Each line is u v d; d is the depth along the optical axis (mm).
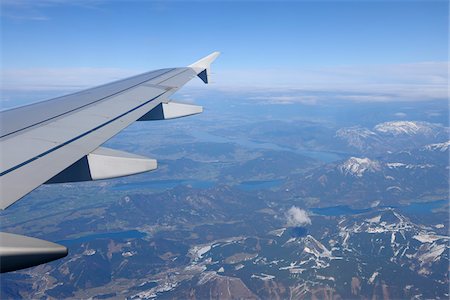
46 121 15773
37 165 10820
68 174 12445
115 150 13398
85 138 13875
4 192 8844
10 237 7102
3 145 12328
